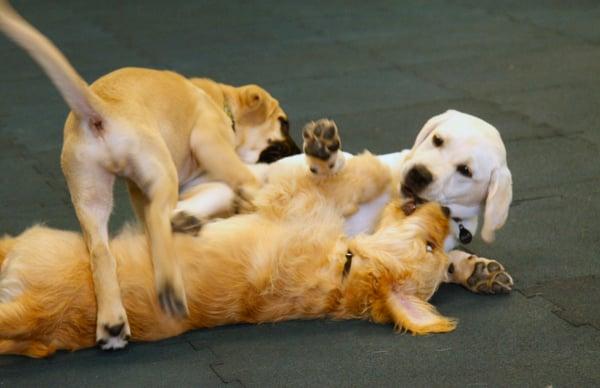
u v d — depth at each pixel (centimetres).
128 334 354
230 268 372
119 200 523
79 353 360
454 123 401
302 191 401
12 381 338
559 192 512
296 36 974
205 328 378
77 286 355
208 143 433
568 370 333
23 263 353
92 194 377
